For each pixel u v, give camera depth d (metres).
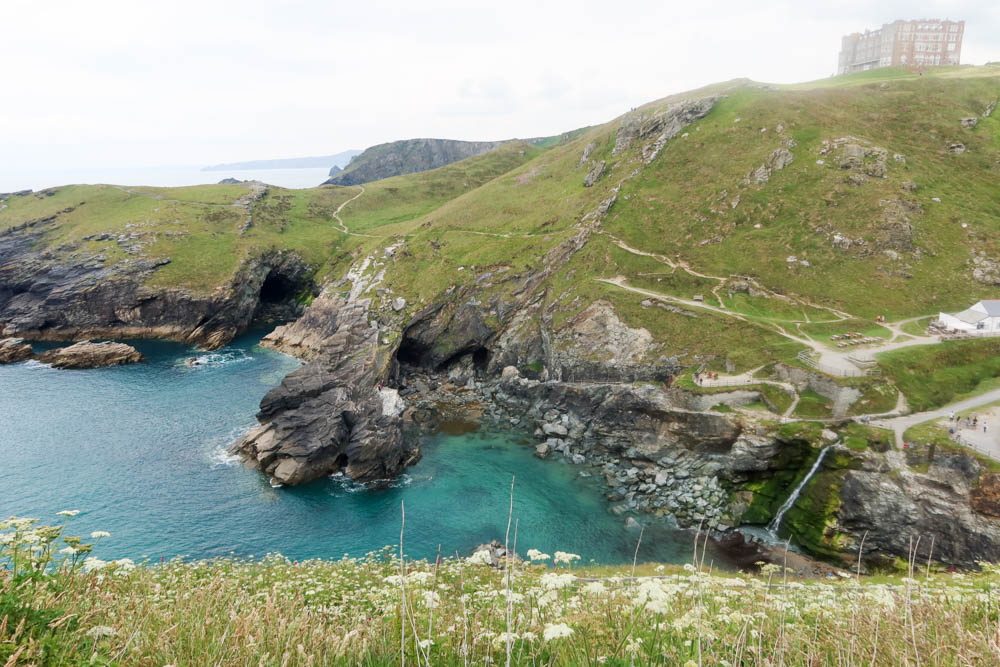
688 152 104.56
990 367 55.06
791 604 10.38
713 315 68.94
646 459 56.59
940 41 143.75
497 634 6.64
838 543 42.56
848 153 87.19
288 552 41.56
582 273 85.69
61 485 50.41
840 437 47.19
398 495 51.25
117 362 87.00
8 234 124.19
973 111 95.00
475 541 43.94
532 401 73.81
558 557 8.98
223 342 101.75
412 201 174.50
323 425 55.94
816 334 64.06
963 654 6.25
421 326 88.06
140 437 60.88
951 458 41.47
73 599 7.53
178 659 6.22
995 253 71.44
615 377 68.00
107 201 142.25
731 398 55.38
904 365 54.56
